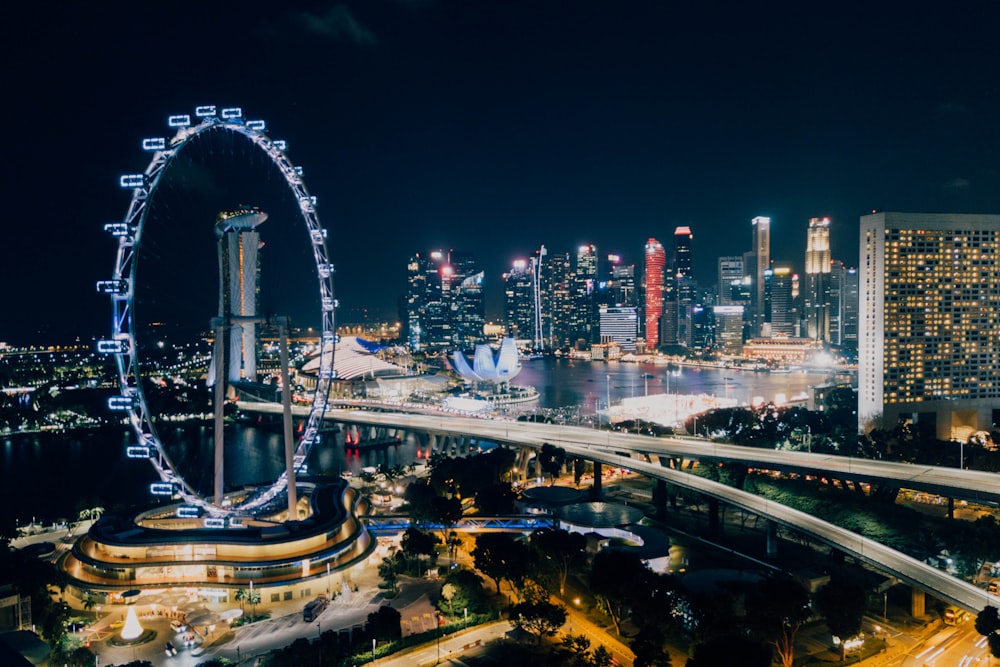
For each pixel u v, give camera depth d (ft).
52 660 531.91
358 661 534.78
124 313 643.04
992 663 540.11
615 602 596.29
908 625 615.57
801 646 574.15
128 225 638.12
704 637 531.91
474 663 533.96
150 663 509.35
